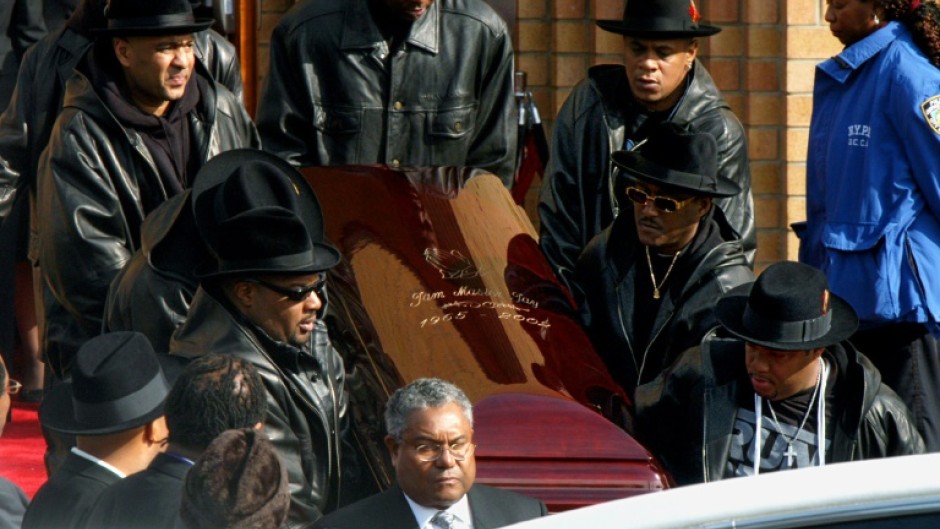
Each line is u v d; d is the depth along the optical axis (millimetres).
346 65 25547
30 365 30000
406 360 18891
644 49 23672
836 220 23719
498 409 17891
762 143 33375
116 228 21672
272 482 13281
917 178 23281
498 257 21422
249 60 35250
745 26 33250
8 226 28562
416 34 25688
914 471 11961
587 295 21672
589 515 11914
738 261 21219
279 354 17609
